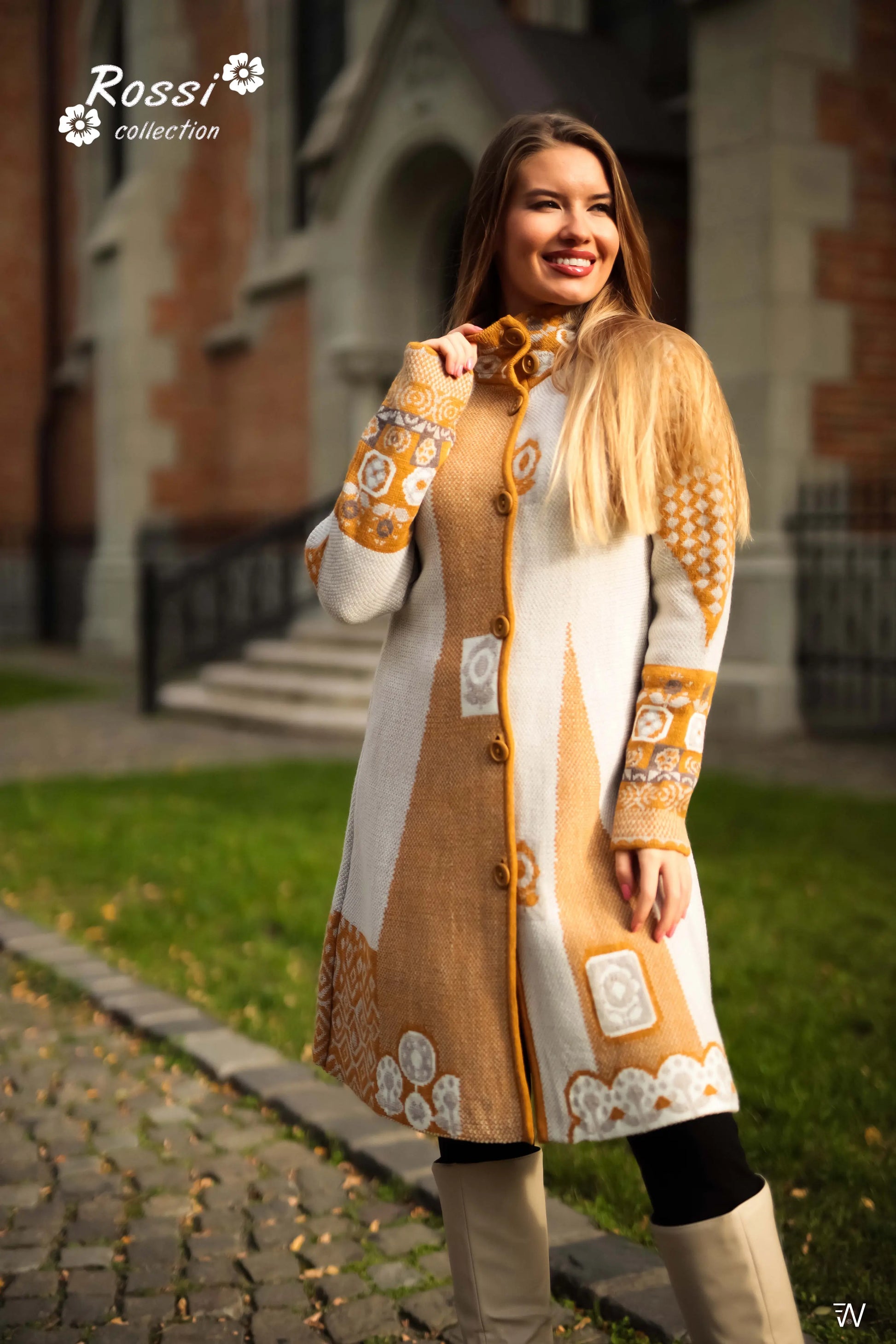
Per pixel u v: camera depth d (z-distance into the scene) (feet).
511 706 4.67
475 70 31.73
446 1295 6.79
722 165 27.63
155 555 49.47
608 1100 4.42
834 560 27.58
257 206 46.83
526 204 5.00
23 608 61.77
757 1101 8.86
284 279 44.06
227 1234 7.50
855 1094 8.95
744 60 27.07
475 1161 5.13
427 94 34.12
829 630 27.55
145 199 49.55
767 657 27.27
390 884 4.90
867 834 17.01
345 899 5.36
